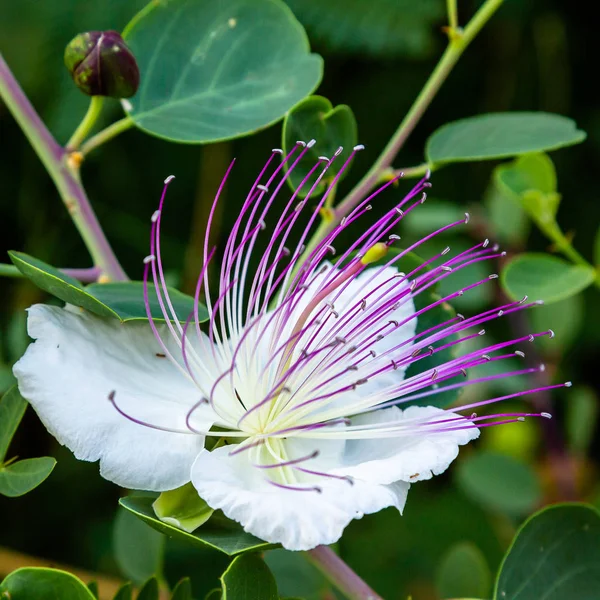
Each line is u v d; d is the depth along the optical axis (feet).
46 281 1.73
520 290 1.90
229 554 1.70
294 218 1.76
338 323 1.74
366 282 1.76
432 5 2.15
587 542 1.78
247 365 1.76
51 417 1.72
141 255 2.35
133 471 1.72
